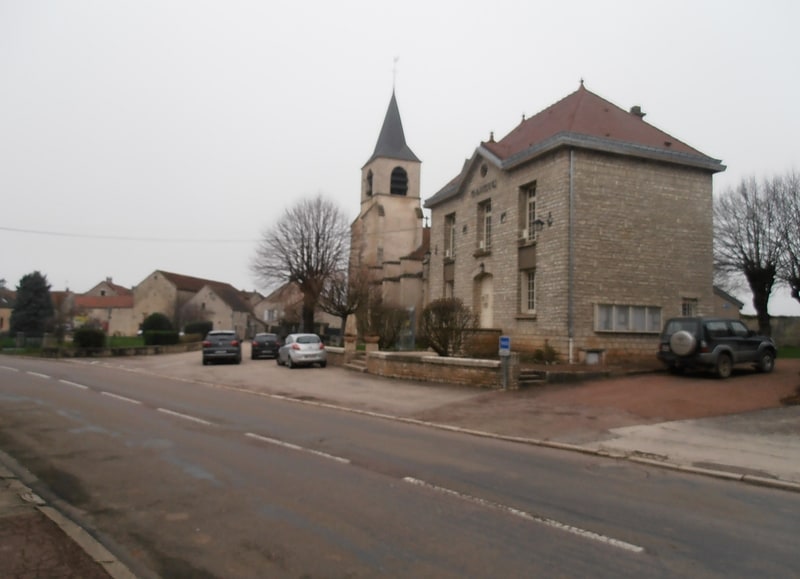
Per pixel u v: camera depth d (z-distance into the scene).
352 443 9.43
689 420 11.52
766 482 7.34
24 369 24.28
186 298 74.69
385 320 27.97
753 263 34.34
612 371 17.17
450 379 18.00
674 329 16.78
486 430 11.06
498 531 5.32
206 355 28.14
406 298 45.03
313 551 4.79
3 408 12.87
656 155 21.00
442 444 9.63
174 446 8.91
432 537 5.13
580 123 21.72
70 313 54.34
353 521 5.52
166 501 6.14
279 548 4.86
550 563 4.61
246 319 78.38
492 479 7.26
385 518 5.62
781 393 13.58
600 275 20.11
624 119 23.44
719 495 6.83
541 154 21.08
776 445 9.43
